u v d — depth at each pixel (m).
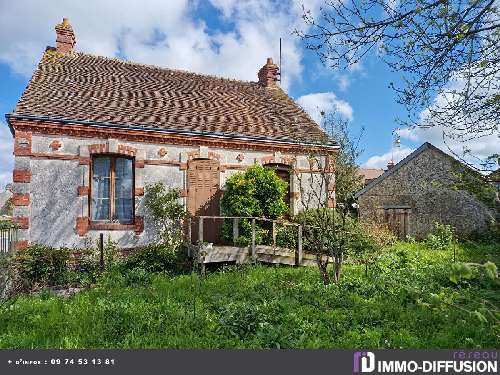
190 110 15.02
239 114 15.98
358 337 6.00
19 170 11.34
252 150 14.52
